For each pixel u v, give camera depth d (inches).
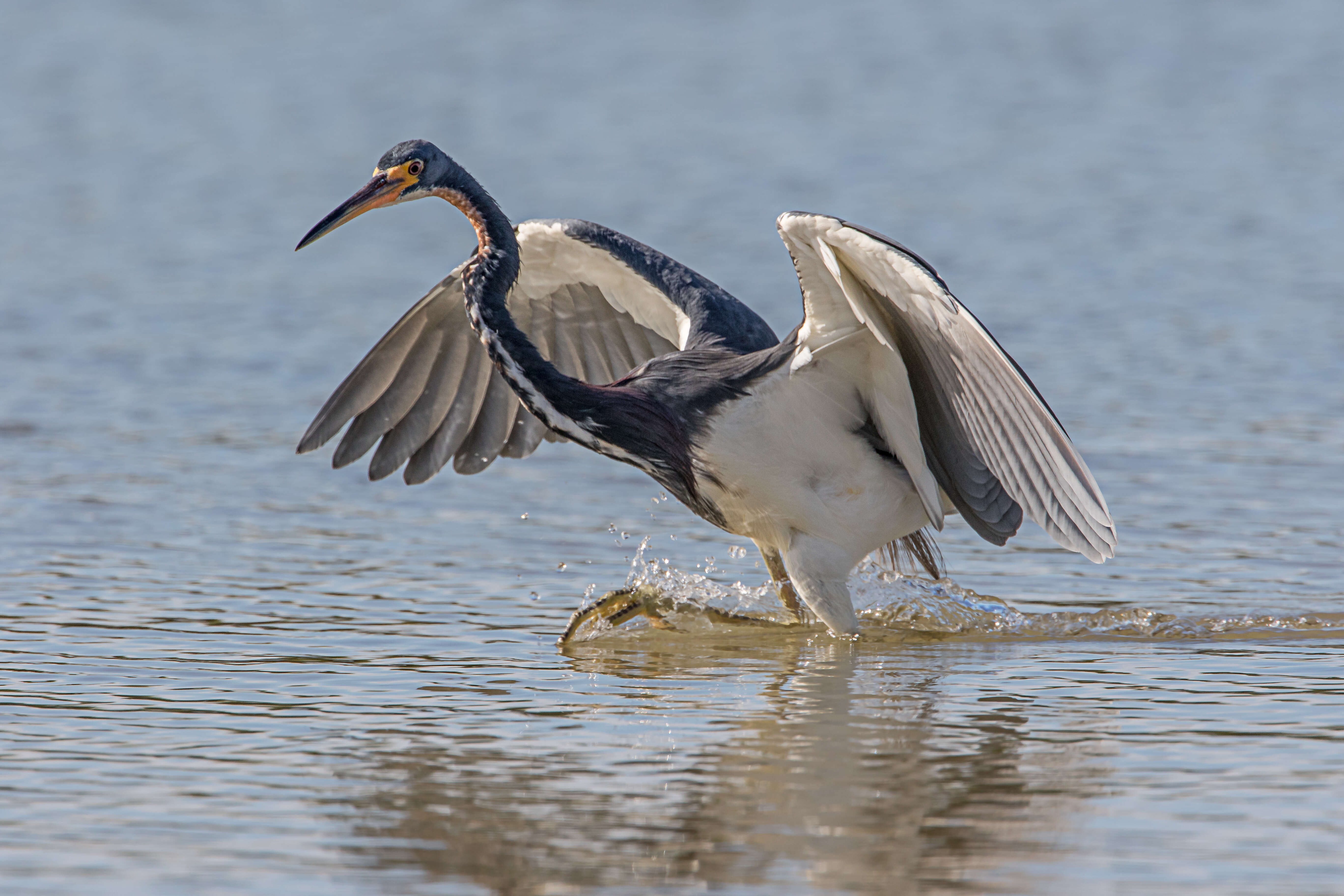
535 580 481.1
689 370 422.3
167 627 417.7
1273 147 1475.1
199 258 1119.0
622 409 417.4
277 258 1127.6
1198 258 1063.6
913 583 458.9
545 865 251.9
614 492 609.3
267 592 458.9
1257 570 481.7
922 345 380.8
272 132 1628.9
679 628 436.1
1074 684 368.5
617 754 310.8
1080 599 457.4
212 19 2281.0
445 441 494.6
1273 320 884.6
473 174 1403.8
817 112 1692.9
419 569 491.5
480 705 349.4
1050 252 1090.1
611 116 1689.2
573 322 493.4
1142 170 1392.7
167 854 255.9
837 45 2097.7
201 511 560.4
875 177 1380.4
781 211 1239.5
